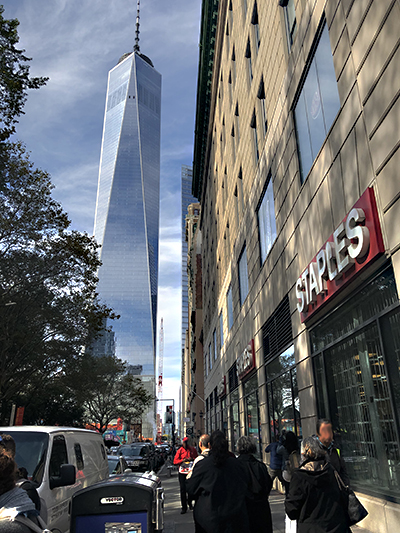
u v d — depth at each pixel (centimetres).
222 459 348
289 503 324
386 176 596
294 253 1080
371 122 646
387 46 605
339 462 366
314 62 965
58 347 2606
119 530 402
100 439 836
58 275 2262
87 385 4303
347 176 735
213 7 2983
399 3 575
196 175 4819
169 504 1150
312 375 951
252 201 1717
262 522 346
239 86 2067
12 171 1922
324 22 891
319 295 848
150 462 2242
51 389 3828
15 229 2020
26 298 2264
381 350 629
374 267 632
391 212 579
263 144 1502
